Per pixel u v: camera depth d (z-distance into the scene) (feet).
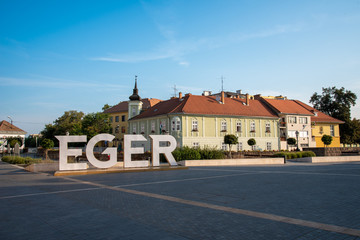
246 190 39.42
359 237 19.12
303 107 203.21
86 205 30.55
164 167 78.54
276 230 20.75
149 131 171.94
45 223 23.57
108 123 210.59
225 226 21.94
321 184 44.98
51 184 49.73
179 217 24.88
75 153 71.20
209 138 157.79
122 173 70.03
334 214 25.25
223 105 171.63
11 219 25.00
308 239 18.78
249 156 124.88
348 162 111.75
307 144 191.11
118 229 21.57
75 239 19.51
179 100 170.71
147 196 35.70
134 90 201.77
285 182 47.98
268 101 195.83
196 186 44.29
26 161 109.29
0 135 247.70
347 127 220.84
